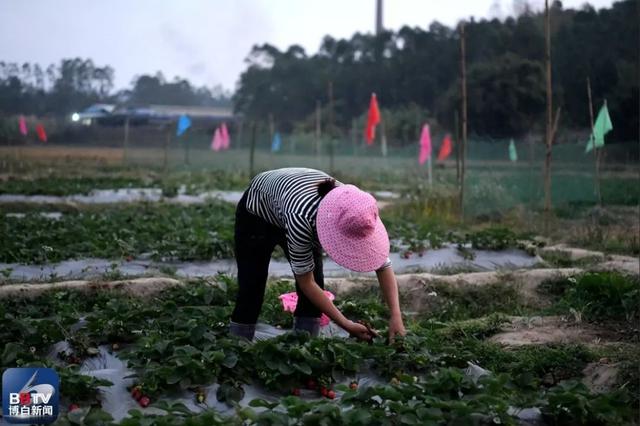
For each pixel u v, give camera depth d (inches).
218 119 2196.1
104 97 2432.3
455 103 1247.5
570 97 1022.4
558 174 737.6
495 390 173.9
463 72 511.5
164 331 223.8
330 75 1907.0
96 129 1857.8
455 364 201.2
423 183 779.4
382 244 182.4
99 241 372.5
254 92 2122.3
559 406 172.2
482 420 167.8
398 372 193.6
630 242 402.6
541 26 1206.3
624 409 170.2
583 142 836.6
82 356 209.6
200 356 189.9
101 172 1003.3
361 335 200.4
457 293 304.7
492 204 535.2
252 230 206.8
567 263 357.7
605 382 197.2
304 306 220.1
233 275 306.5
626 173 751.1
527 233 430.6
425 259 369.7
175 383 181.2
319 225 179.3
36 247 356.2
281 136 1697.8
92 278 303.7
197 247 352.2
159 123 2025.1
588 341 234.1
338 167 1108.5
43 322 212.1
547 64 451.2
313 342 193.6
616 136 920.3
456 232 426.9
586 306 265.7
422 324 254.7
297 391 187.2
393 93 1686.8
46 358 199.5
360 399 167.2
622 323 254.5
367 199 178.5
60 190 671.8
